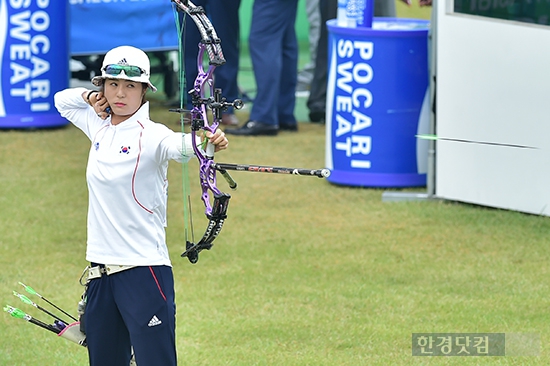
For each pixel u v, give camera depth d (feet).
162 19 133.49
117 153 42.39
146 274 42.45
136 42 133.39
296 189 97.09
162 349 42.78
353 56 94.79
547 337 58.75
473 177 88.07
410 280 69.92
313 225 84.48
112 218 42.37
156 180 42.78
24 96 119.75
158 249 43.06
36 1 117.70
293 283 69.51
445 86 87.66
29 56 118.83
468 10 84.84
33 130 121.80
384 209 89.30
